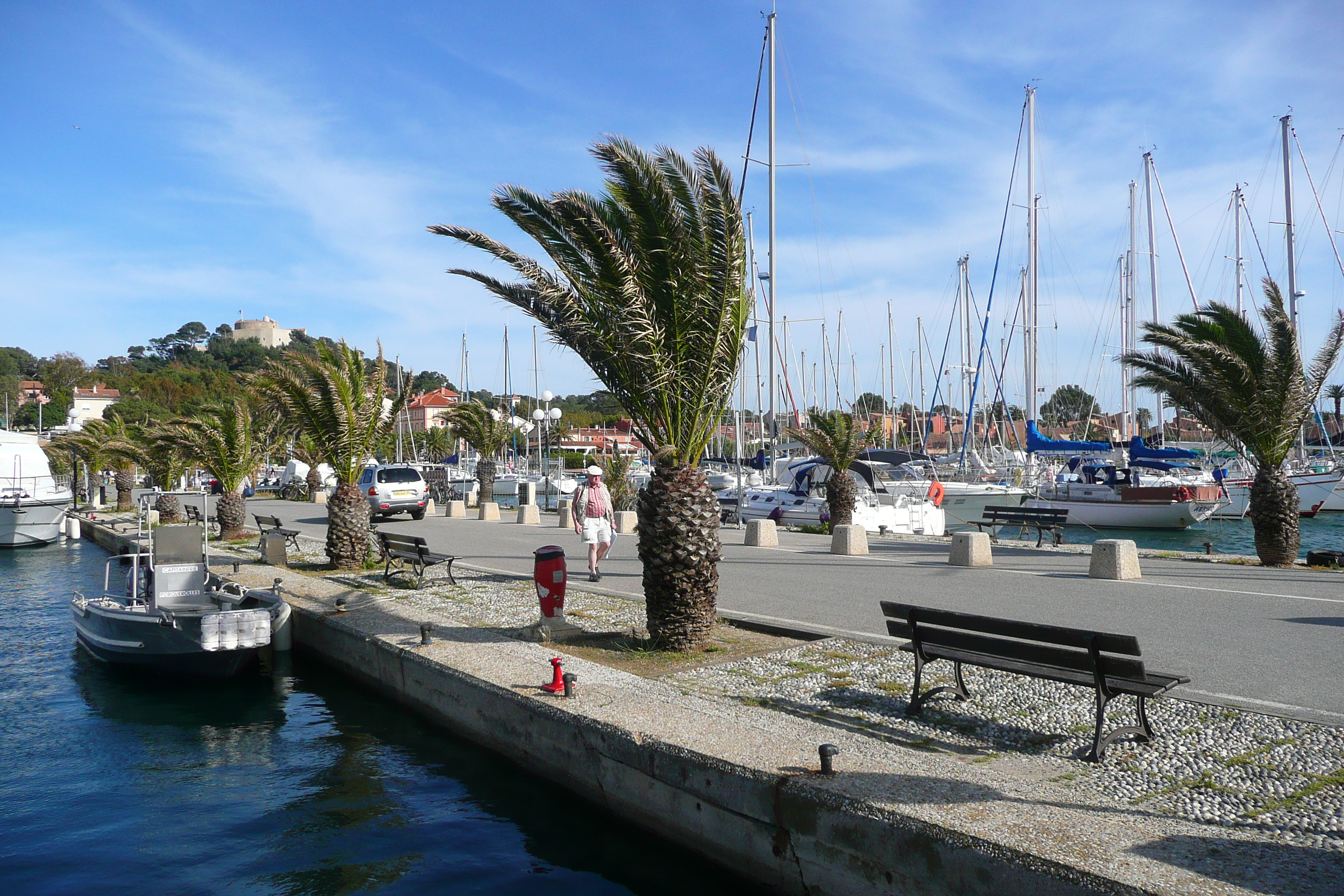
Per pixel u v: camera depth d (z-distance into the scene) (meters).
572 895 6.03
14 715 11.04
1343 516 39.44
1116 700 7.26
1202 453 39.44
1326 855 4.34
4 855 6.84
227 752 9.31
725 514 32.00
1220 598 12.07
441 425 91.56
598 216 9.68
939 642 7.09
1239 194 44.69
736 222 9.84
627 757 6.70
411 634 10.94
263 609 12.55
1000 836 4.51
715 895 5.95
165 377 139.12
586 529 14.92
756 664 8.90
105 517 40.81
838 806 5.16
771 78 29.88
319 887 6.22
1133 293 42.66
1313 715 6.57
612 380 10.00
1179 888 3.93
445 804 7.66
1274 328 16.17
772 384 30.08
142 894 6.16
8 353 153.50
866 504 27.28
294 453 62.03
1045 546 21.52
